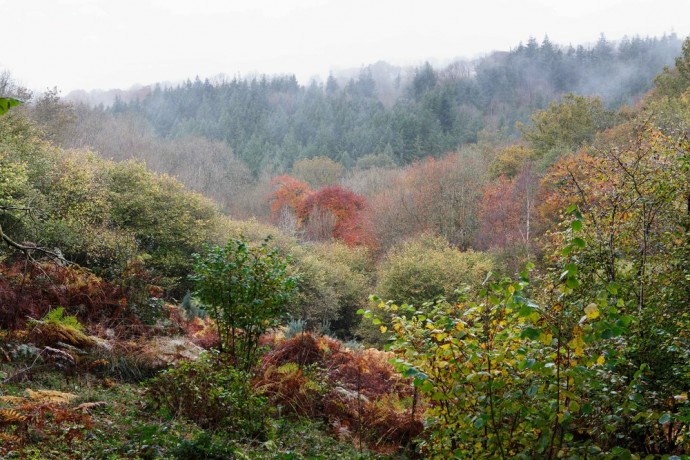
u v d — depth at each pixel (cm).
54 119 3488
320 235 5025
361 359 923
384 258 3869
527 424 366
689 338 504
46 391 546
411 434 717
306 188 5697
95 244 1727
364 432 731
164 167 5650
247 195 6125
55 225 1730
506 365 373
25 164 1780
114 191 2448
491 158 5144
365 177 6275
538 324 358
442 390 414
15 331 691
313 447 641
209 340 938
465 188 4109
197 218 2905
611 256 605
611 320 328
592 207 684
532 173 3622
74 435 462
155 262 2375
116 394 646
